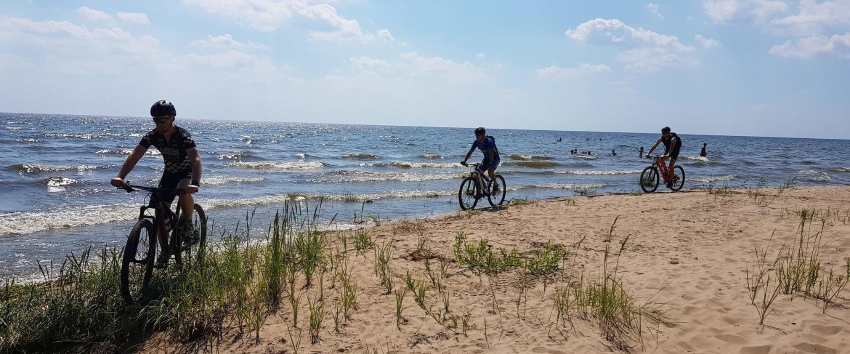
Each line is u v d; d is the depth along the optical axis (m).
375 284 5.53
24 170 21.42
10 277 6.52
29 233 9.27
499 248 7.24
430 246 7.32
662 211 10.73
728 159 45.50
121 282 4.50
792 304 4.68
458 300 5.05
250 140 62.72
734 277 5.61
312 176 22.52
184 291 4.77
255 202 13.85
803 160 48.41
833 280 5.29
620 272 5.93
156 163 26.23
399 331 4.36
